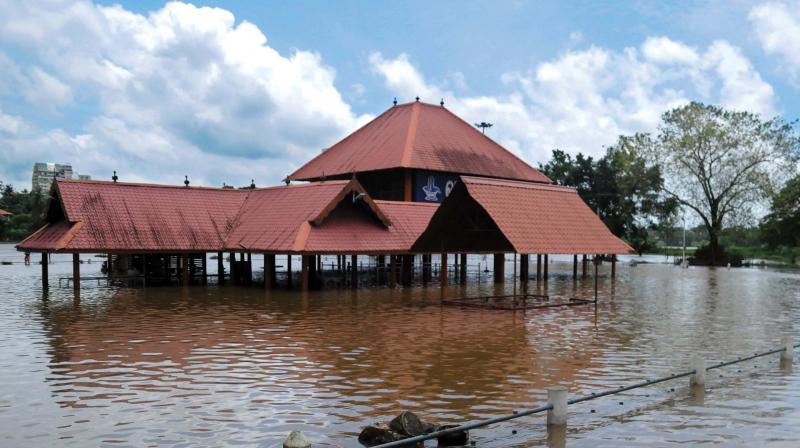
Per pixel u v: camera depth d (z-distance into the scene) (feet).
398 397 37.04
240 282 111.34
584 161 233.14
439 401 36.29
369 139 162.71
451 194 85.56
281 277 127.24
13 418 32.63
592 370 44.50
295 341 55.11
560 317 72.59
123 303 82.64
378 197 151.94
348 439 29.84
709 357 49.49
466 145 161.58
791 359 47.75
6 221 305.32
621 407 35.35
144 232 100.58
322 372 43.19
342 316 71.41
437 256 214.07
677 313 78.13
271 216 107.04
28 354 48.73
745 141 212.02
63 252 91.40
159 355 48.62
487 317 71.51
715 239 222.89
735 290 114.83
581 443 29.58
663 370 44.65
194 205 110.42
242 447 28.68
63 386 39.01
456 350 51.49
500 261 124.16
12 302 83.15
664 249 338.54
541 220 85.40
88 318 68.44
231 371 43.32
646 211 222.89
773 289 117.50
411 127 157.28
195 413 33.63
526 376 42.45
